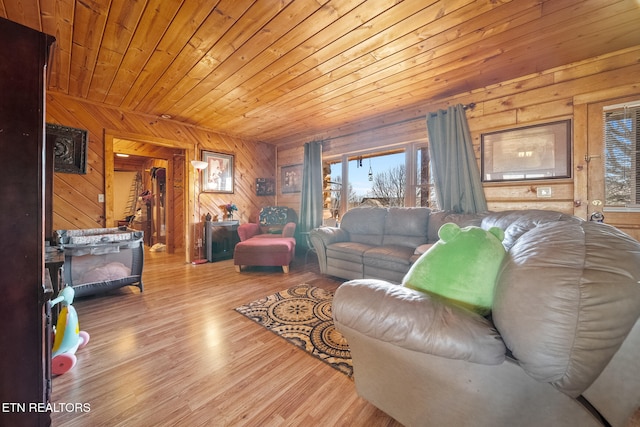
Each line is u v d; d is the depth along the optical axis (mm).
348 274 3043
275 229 4531
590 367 618
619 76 2078
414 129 3361
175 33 1838
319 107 3328
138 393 1293
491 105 2705
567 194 2301
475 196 2758
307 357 1617
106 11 1613
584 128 2219
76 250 2324
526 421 763
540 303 650
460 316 807
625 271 626
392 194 3748
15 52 812
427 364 858
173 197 5094
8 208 799
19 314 825
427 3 1562
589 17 1683
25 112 825
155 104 3232
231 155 4730
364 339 988
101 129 3281
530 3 1558
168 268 3855
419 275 1018
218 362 1557
